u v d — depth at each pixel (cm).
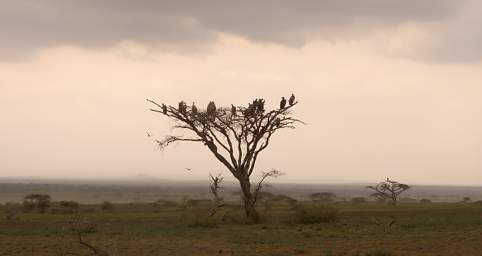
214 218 7338
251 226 6719
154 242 4831
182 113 7606
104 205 12256
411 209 10031
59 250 4291
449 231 5366
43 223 7538
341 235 5300
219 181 8400
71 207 12319
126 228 6344
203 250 4262
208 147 7719
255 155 7725
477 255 3628
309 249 4228
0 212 10850
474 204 13875
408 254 3788
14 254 4116
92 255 3972
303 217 7169
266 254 3978
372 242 4544
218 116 7612
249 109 7556
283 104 7594
